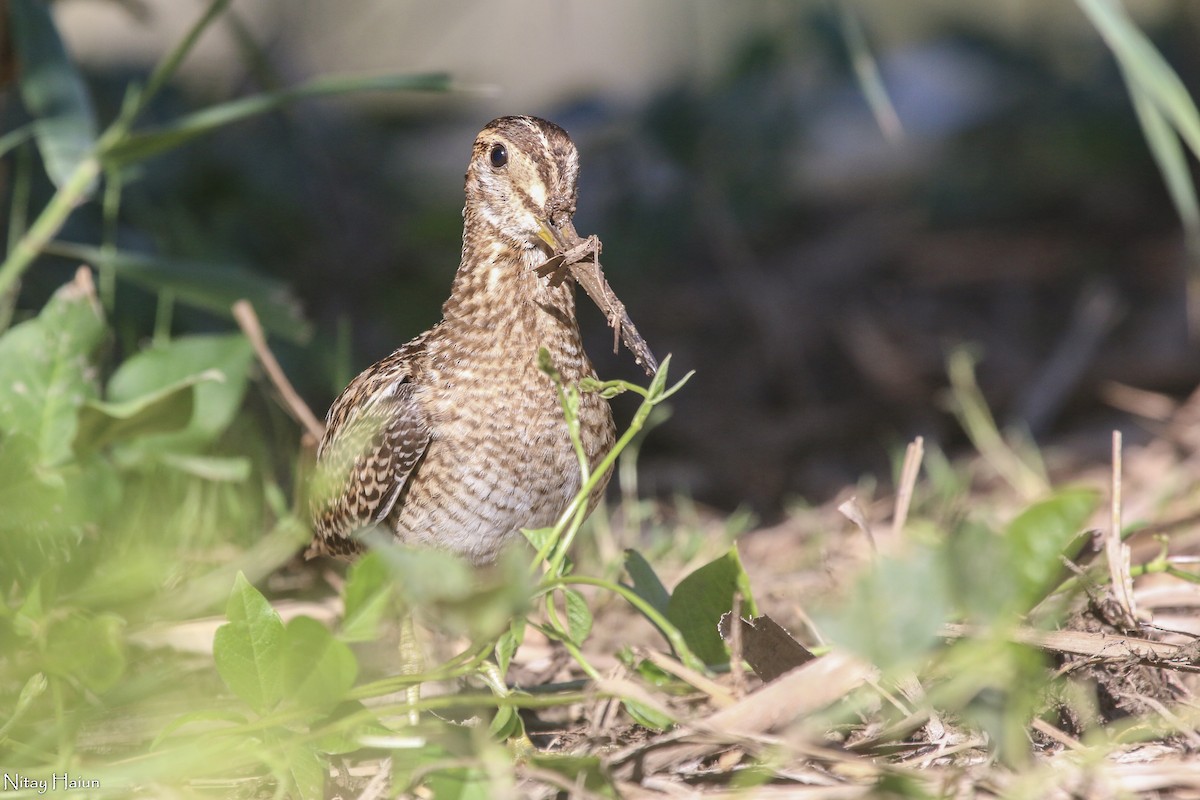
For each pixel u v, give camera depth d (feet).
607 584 21.08
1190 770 19.11
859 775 19.20
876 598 16.57
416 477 27.04
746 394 52.21
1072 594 23.17
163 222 46.55
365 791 20.42
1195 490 35.73
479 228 28.02
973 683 18.69
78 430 25.73
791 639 21.66
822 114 64.44
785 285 58.80
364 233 55.88
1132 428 45.50
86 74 52.03
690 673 20.57
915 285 59.00
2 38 31.55
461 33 82.38
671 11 77.30
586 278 26.32
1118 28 28.60
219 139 54.39
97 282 42.19
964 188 64.44
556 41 83.35
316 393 44.73
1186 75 67.05
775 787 19.11
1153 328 52.65
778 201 62.13
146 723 22.98
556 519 27.20
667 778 19.86
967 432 48.39
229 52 61.87
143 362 31.07
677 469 46.75
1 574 24.93
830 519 38.19
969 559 16.97
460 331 27.45
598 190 60.54
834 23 60.54
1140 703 21.29
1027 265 59.57
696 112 61.98
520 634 21.95
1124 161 64.08
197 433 31.01
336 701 20.03
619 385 22.26
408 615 25.85
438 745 19.92
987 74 68.44
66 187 29.19
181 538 30.22
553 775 18.65
